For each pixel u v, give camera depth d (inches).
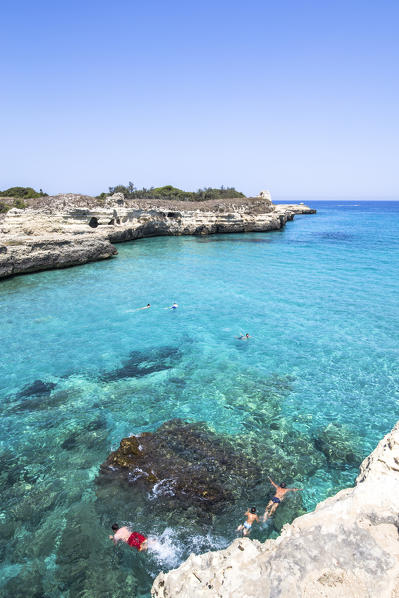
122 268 1566.2
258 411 545.3
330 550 215.2
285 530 241.9
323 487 405.4
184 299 1098.1
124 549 332.5
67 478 417.1
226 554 235.6
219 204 3622.0
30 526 356.2
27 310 991.6
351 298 1091.3
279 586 199.5
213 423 516.7
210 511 374.0
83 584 302.5
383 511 234.2
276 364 688.4
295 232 3166.8
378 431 500.4
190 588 212.7
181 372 662.5
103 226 2263.8
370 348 749.3
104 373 660.1
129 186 4183.1
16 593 295.4
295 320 912.3
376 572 201.2
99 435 493.4
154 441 472.4
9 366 684.1
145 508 376.2
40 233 1756.9
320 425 513.0
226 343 783.1
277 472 426.6
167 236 2797.7
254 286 1248.2
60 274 1443.2
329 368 670.5
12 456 453.1
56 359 712.4
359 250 2055.9
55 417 531.8
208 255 1913.1
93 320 920.9
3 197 3211.1
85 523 359.3
